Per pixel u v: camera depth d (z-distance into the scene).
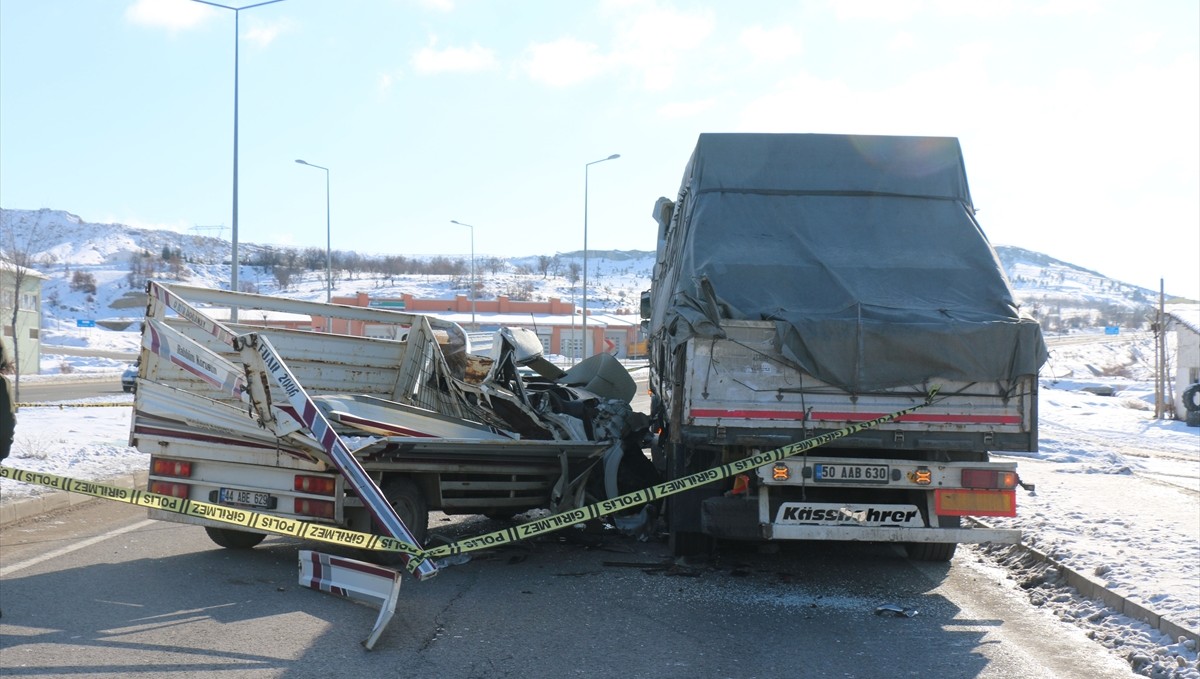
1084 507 12.30
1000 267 8.57
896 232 8.82
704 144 9.24
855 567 9.16
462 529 10.46
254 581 7.55
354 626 6.40
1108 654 6.45
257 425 7.80
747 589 8.05
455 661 5.75
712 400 7.64
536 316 89.12
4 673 5.19
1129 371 93.25
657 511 10.45
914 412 7.68
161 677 5.25
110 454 14.24
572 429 10.49
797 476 7.77
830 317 7.68
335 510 7.59
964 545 10.60
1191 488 15.78
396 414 9.06
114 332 113.69
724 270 8.13
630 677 5.58
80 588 7.12
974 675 5.89
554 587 7.87
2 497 10.18
